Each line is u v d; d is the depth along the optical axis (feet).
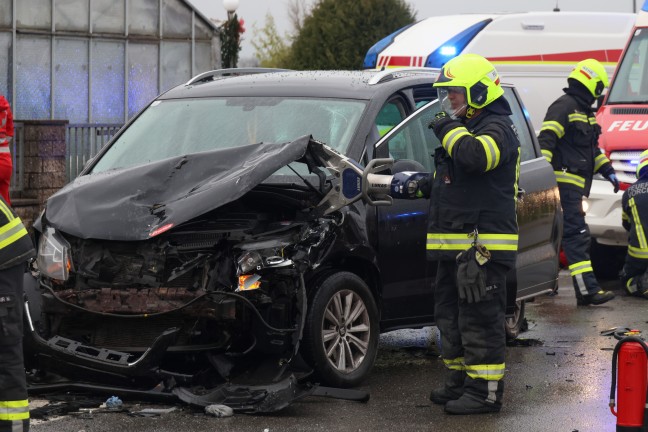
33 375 24.02
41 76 65.57
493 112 23.84
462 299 23.80
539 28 60.44
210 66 73.67
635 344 20.12
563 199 39.04
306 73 30.07
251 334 23.57
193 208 23.24
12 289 18.75
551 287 32.27
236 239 23.41
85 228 23.62
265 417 22.97
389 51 61.16
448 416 23.65
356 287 25.81
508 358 30.01
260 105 28.25
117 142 28.63
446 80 23.68
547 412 24.08
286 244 23.34
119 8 69.00
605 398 25.38
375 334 26.40
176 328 22.86
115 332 23.71
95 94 68.18
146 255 23.32
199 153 25.20
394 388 26.09
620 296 41.75
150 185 24.54
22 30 64.39
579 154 38.91
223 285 23.15
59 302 23.45
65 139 56.90
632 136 44.09
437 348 31.09
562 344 32.01
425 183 24.67
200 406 23.11
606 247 46.42
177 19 71.97
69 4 66.54
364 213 25.99
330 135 26.84
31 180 55.57
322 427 22.39
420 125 28.55
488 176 23.68
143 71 70.59
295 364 25.44
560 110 38.68
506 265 23.84
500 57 59.98
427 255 24.38
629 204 39.78
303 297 23.70
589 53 60.70
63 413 22.89
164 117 28.96
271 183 24.91
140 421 22.40
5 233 18.54
